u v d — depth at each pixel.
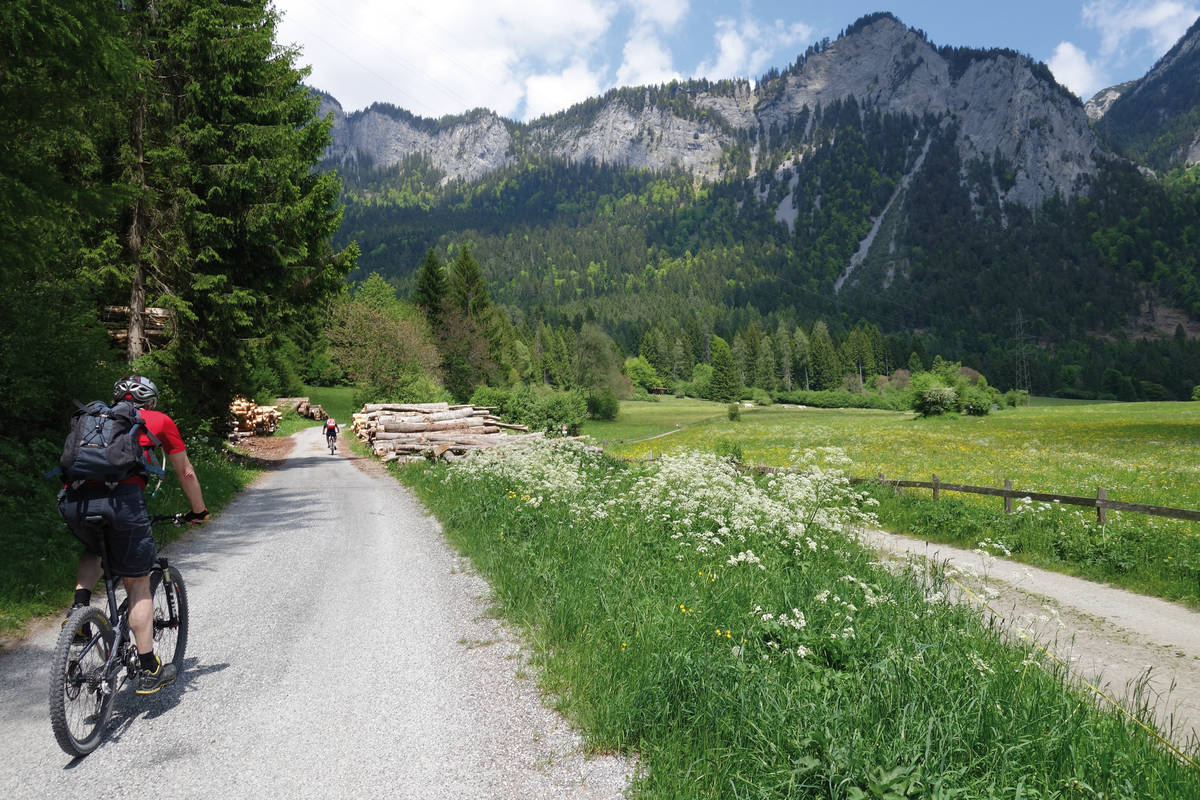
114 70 9.07
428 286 76.69
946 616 5.46
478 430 24.69
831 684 3.91
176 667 4.40
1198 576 8.54
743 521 7.94
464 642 5.34
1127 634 6.90
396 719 3.98
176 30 18.28
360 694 4.34
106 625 3.81
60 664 3.33
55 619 5.77
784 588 5.72
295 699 4.25
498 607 6.23
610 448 37.53
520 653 5.08
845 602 5.25
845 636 4.52
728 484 9.97
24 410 10.13
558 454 17.28
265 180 19.94
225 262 19.75
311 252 22.53
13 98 8.23
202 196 19.12
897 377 170.88
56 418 11.00
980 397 71.12
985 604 6.32
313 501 14.02
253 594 6.74
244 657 4.99
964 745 3.27
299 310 23.30
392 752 3.58
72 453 3.67
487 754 3.57
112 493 3.74
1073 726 3.55
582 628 5.22
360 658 4.98
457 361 74.88
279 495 15.09
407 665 4.85
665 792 3.09
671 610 5.23
